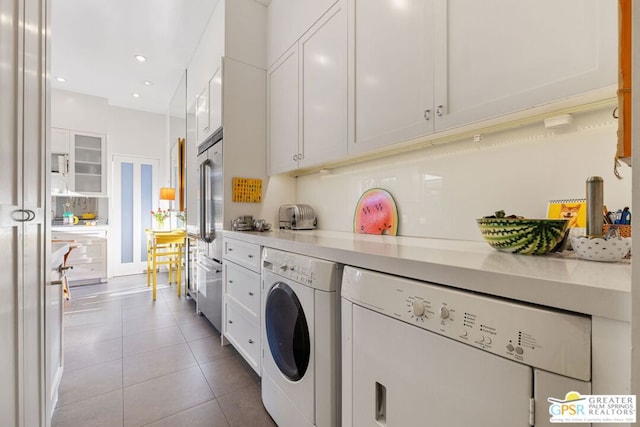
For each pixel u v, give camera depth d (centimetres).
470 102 104
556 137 109
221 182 232
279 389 136
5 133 76
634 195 41
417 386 73
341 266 108
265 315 149
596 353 48
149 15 260
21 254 88
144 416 146
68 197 444
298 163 202
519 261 76
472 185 135
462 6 107
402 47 129
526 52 90
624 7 54
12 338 81
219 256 237
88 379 179
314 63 186
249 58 238
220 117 232
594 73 77
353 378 93
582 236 79
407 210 165
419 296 74
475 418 61
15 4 83
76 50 317
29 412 95
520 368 55
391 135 134
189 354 212
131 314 298
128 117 494
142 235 507
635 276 41
